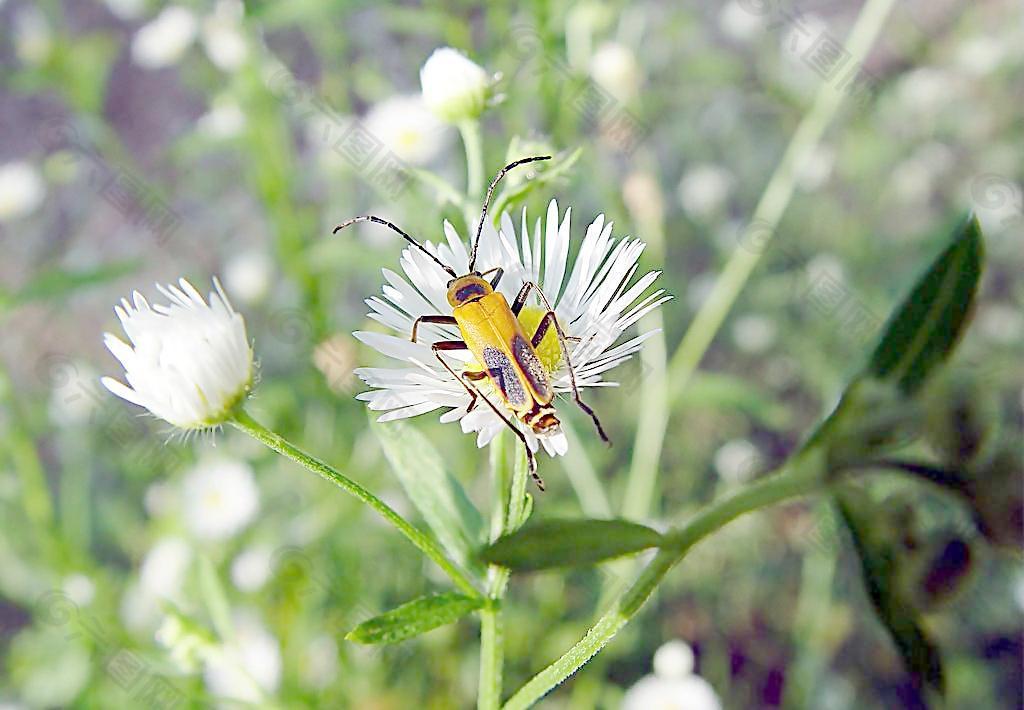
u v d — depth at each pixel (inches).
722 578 6.8
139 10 8.1
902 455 2.4
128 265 5.2
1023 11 9.7
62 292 5.2
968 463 2.3
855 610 6.5
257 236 9.1
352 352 6.0
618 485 6.8
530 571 2.5
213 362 3.0
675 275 8.3
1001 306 7.8
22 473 5.8
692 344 5.5
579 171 5.7
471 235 3.7
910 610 2.4
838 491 2.4
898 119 9.0
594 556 2.5
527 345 3.0
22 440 5.8
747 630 6.7
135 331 3.1
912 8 10.2
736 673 6.6
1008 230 8.2
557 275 3.2
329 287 6.4
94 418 6.9
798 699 6.1
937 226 8.3
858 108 7.8
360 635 2.8
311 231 6.7
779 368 7.8
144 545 7.0
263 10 6.1
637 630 6.3
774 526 6.9
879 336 2.4
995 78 9.3
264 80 6.5
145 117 10.5
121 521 7.1
